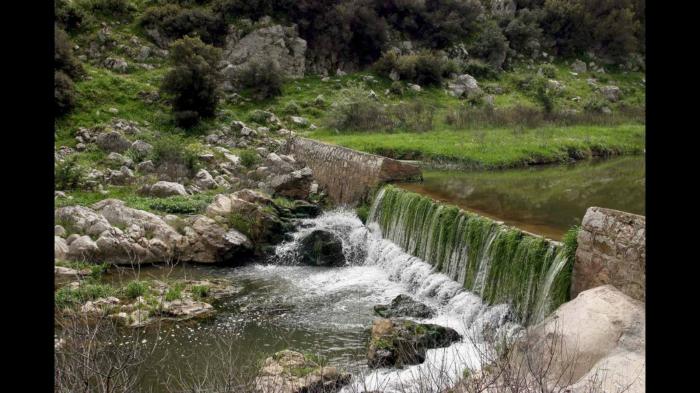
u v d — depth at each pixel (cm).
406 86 3784
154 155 2298
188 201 1827
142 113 2867
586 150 2681
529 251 955
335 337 1014
